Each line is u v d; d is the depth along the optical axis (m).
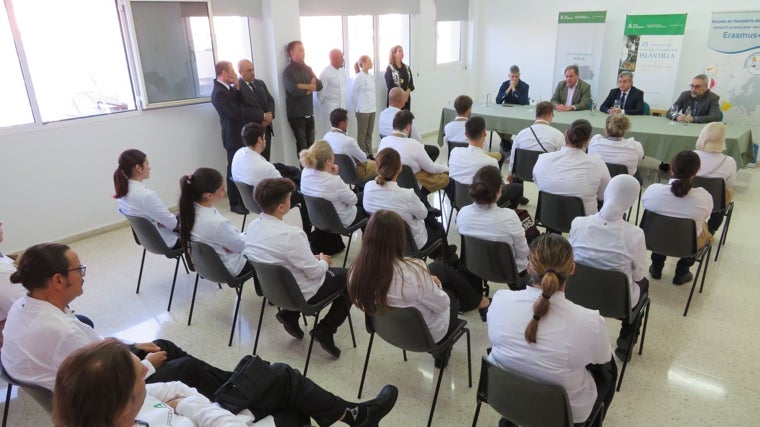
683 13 6.57
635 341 2.57
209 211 2.74
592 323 1.56
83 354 1.06
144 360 1.86
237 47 5.33
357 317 3.11
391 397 2.13
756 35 5.80
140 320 3.13
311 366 2.66
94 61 4.26
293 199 4.10
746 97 6.02
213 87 4.84
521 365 1.64
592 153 4.15
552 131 4.28
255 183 3.72
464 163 3.67
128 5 4.25
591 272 2.31
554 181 3.32
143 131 4.67
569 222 3.34
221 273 2.73
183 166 5.05
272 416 1.70
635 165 4.07
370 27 6.68
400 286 1.96
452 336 2.17
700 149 3.57
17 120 3.95
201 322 3.10
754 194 4.99
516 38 8.27
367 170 4.45
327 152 3.31
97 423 1.03
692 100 5.36
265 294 2.54
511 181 4.66
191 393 1.55
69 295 1.69
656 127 5.04
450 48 8.35
